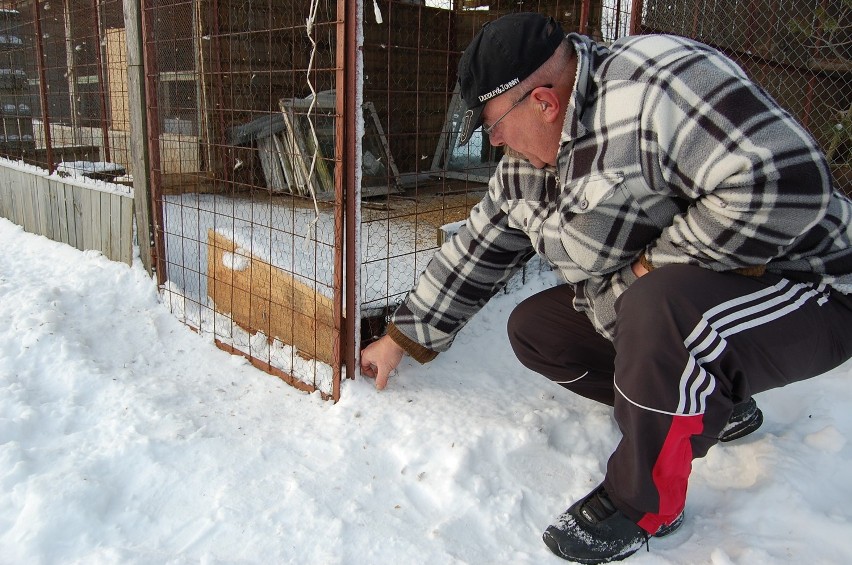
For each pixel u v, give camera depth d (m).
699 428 1.40
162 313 2.94
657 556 1.50
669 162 1.32
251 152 4.04
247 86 4.75
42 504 1.60
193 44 4.46
